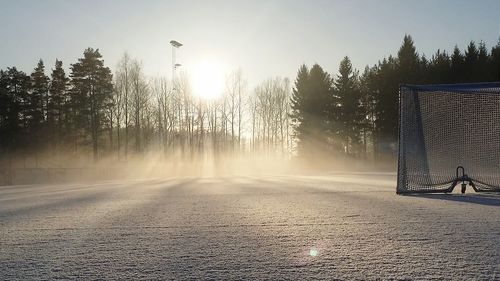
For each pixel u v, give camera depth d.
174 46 52.16
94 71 54.09
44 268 4.37
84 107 53.59
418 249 4.87
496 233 5.68
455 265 4.19
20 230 6.66
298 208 8.66
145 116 56.16
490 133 12.21
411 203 9.34
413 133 12.20
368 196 11.12
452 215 7.36
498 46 53.03
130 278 3.98
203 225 6.78
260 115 66.62
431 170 12.04
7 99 51.91
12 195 15.16
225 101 61.56
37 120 54.44
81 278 4.01
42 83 56.41
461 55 53.22
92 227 6.79
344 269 4.14
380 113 56.09
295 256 4.67
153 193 13.69
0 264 4.55
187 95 57.53
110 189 16.64
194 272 4.14
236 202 10.08
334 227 6.36
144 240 5.69
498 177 12.08
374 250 4.87
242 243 5.39
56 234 6.25
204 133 60.50
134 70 54.88
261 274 4.03
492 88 12.15
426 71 54.41
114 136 57.78
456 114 12.37
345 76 58.00
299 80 60.66
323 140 58.72
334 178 24.38
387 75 55.34
